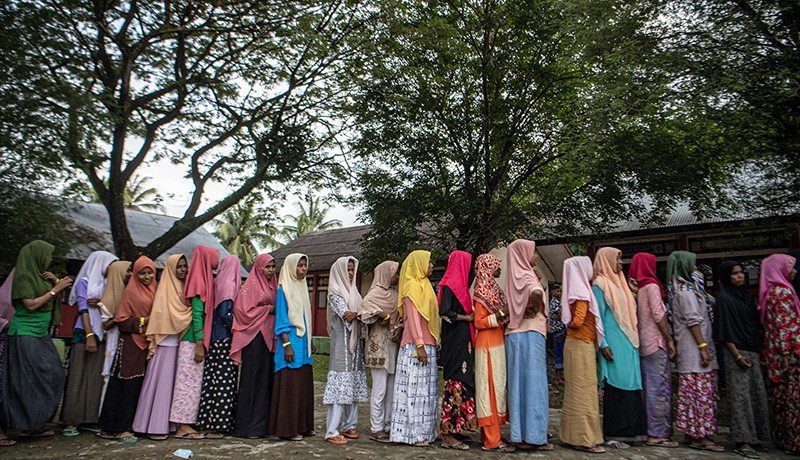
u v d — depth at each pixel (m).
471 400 4.91
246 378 5.23
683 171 9.79
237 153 13.30
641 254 5.61
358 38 11.54
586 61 9.38
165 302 5.19
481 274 5.17
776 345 4.93
